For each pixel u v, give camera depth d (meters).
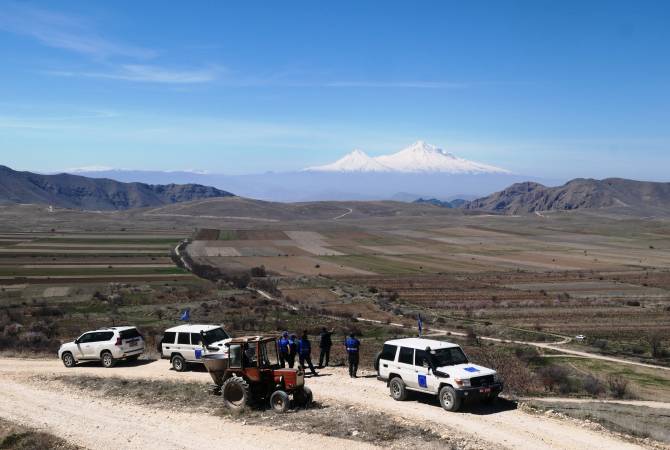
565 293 112.31
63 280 115.19
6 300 90.69
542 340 69.94
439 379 23.36
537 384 38.25
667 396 40.78
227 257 164.38
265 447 20.22
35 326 60.22
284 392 23.88
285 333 28.86
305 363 34.66
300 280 123.06
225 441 20.97
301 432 21.41
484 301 103.88
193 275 125.56
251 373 24.56
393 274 138.62
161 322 70.06
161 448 20.62
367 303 97.31
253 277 127.19
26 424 23.50
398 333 68.12
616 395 37.94
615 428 21.58
